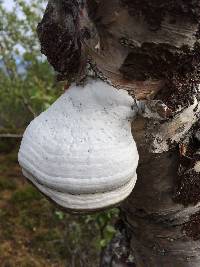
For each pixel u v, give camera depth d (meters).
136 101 0.30
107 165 0.29
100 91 0.30
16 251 1.16
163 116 0.31
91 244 1.06
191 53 0.28
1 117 1.63
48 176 0.29
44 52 0.33
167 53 0.28
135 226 0.45
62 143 0.29
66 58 0.32
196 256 0.44
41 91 1.01
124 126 0.30
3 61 1.22
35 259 1.13
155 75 0.29
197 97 0.33
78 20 0.29
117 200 0.29
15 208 1.32
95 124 0.30
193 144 0.37
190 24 0.26
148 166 0.37
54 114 0.31
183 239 0.43
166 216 0.42
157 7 0.26
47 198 0.30
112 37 0.28
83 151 0.29
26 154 0.30
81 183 0.28
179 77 0.30
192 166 0.38
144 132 0.33
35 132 0.31
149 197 0.40
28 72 1.27
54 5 0.32
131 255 0.56
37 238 1.19
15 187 1.45
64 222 1.10
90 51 0.29
